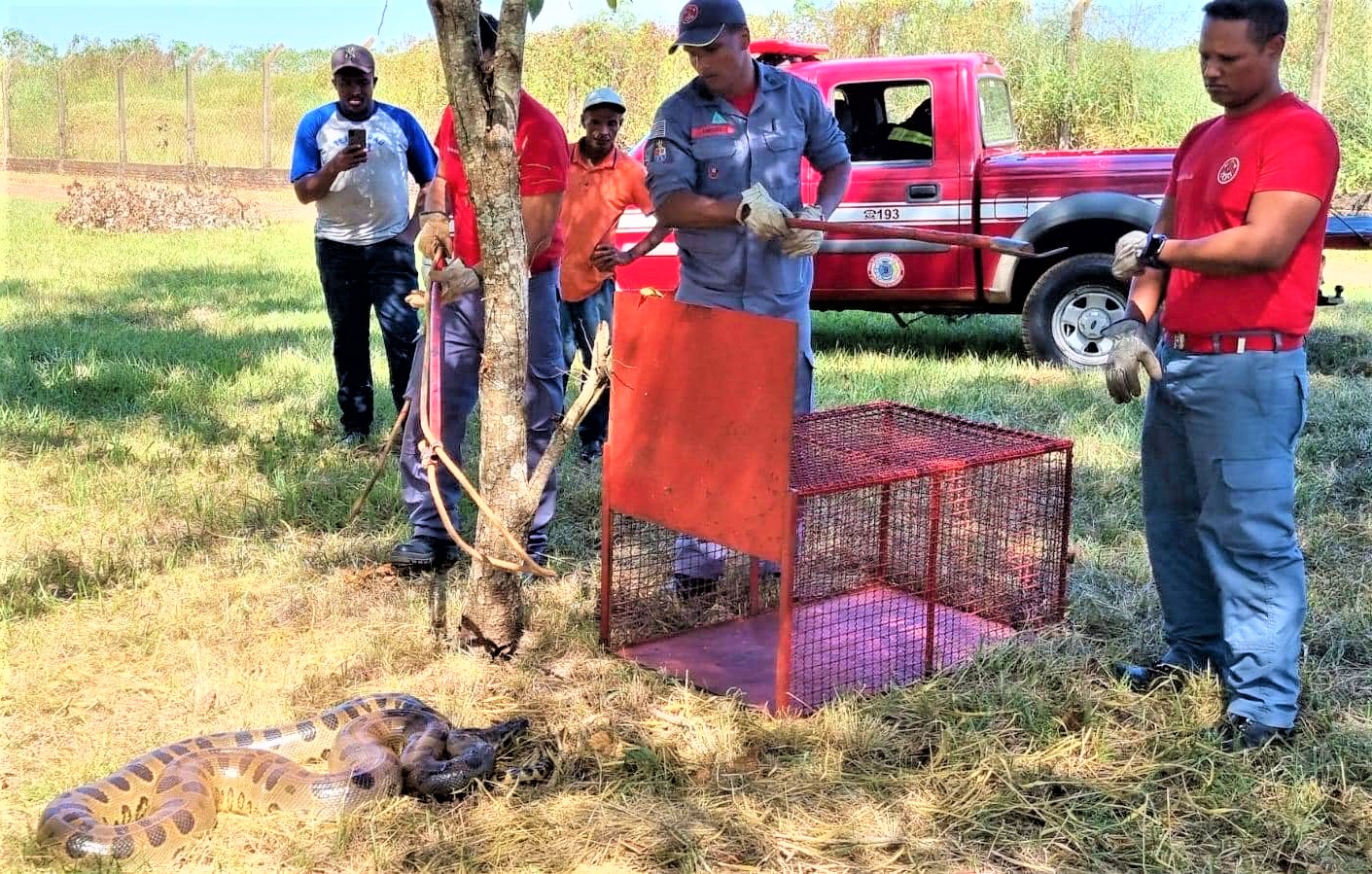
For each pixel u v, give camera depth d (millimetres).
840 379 9297
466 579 5441
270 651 4754
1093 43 18469
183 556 5688
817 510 5309
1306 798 3760
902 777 3896
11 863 3355
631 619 5051
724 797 3785
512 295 4453
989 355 10758
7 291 13164
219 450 7348
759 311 5043
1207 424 4051
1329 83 17547
